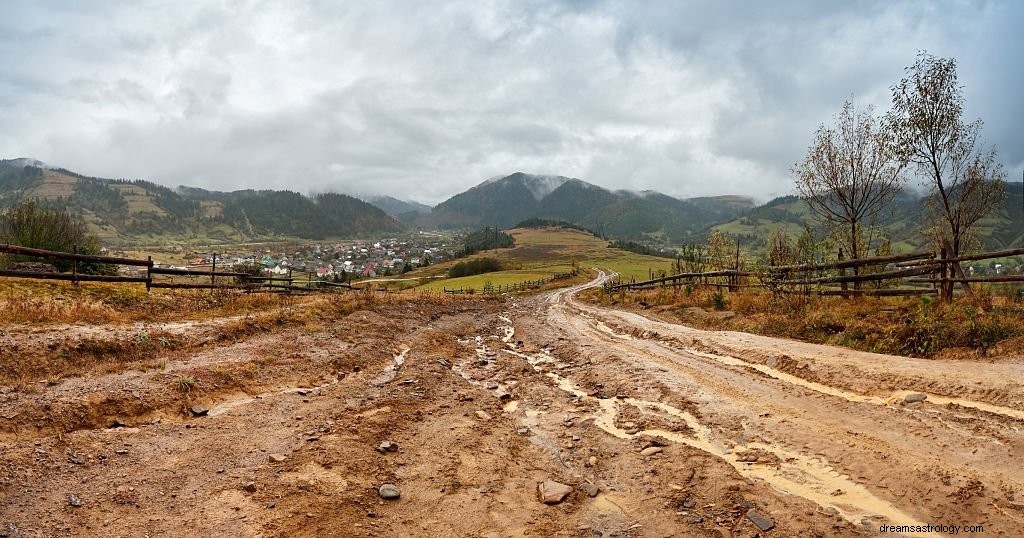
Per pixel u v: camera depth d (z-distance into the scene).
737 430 7.61
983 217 18.86
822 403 8.37
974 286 14.07
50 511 4.81
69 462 5.78
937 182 18.12
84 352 9.52
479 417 8.83
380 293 27.23
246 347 11.78
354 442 7.06
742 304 18.95
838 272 18.69
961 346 10.07
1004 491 5.20
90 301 14.49
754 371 10.84
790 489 5.74
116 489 5.33
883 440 6.67
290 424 7.70
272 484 5.64
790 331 14.18
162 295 17.77
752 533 4.92
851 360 10.30
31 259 27.52
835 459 6.30
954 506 5.06
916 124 18.08
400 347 15.30
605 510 5.61
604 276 114.88
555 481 6.31
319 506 5.29
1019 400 7.23
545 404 9.83
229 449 6.59
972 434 6.56
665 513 5.43
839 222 21.39
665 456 6.84
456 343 17.94
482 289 82.06
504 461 6.90
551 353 15.71
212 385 8.85
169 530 4.68
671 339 15.25
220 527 4.77
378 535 4.98
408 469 6.55
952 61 17.53
